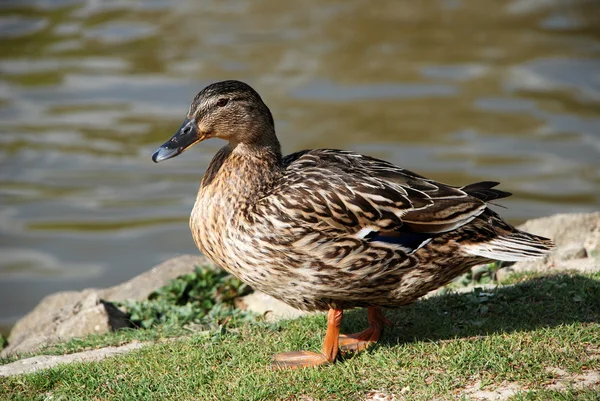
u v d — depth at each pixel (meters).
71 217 18.41
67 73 27.11
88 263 16.72
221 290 10.83
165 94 25.02
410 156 20.55
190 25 32.00
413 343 8.02
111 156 21.16
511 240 7.72
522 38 30.53
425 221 7.64
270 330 8.79
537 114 23.38
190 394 7.42
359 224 7.56
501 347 7.67
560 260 10.67
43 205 18.94
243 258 7.76
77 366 8.05
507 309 8.79
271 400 7.21
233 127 8.08
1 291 15.63
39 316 11.93
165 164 21.00
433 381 7.23
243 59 27.84
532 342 7.79
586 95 24.83
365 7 34.47
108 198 19.12
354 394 7.19
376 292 7.77
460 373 7.31
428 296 9.82
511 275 10.12
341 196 7.60
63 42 30.33
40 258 16.92
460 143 21.44
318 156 8.27
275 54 28.39
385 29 31.55
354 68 27.05
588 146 21.30
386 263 7.59
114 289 11.95
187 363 8.02
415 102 24.19
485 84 25.81
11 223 18.17
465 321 8.58
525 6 34.78
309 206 7.53
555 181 19.52
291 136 21.52
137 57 28.39
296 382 7.41
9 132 22.48
